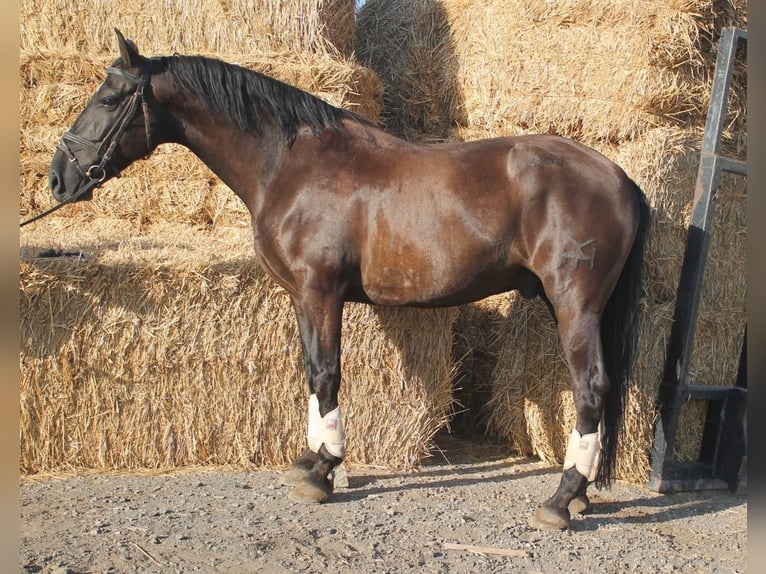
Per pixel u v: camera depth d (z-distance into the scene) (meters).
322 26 4.72
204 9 4.72
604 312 3.50
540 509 3.38
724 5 4.20
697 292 3.98
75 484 3.73
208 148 3.58
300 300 3.50
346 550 3.03
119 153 3.49
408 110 5.19
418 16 5.18
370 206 3.41
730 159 4.07
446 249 3.34
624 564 3.04
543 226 3.29
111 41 4.84
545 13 4.41
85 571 2.73
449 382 4.34
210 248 4.17
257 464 4.11
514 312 4.52
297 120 3.54
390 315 4.12
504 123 4.61
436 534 3.25
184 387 4.00
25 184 4.74
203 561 2.86
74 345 3.86
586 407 3.30
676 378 4.03
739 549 3.29
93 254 3.94
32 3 4.81
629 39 4.15
